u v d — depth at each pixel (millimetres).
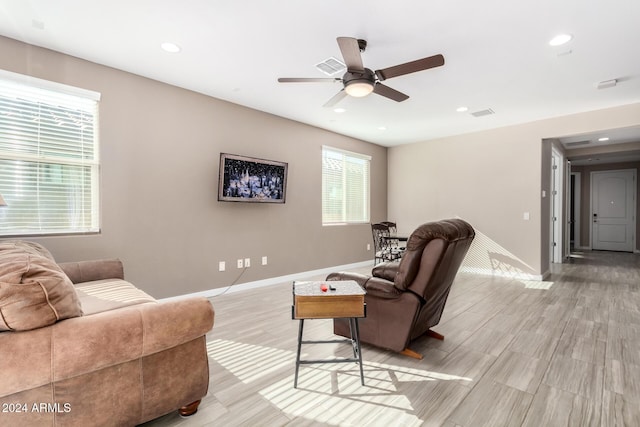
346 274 2637
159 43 2748
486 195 5637
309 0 2156
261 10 2273
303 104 4285
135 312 1516
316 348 2574
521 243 5262
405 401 1862
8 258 1451
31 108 2816
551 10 2277
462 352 2496
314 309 1941
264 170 4426
